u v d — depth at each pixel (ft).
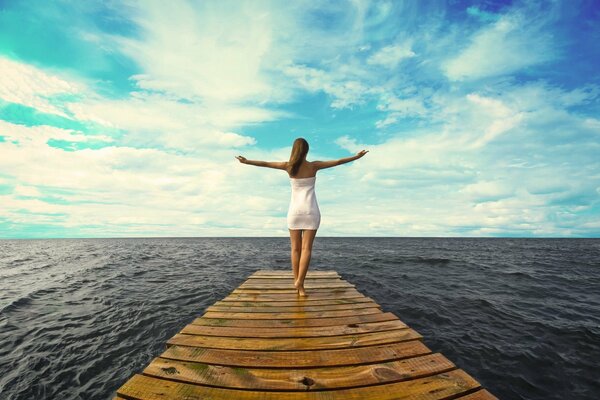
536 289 31.81
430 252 92.43
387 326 11.02
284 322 11.48
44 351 16.60
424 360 8.19
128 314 22.84
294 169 13.93
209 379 7.26
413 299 26.68
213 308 13.35
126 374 14.34
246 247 124.98
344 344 9.40
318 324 11.25
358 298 15.08
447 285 33.40
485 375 13.92
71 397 12.51
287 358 8.40
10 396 12.53
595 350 16.39
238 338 9.89
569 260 66.33
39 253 84.99
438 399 6.50
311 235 14.57
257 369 7.78
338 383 7.09
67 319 21.71
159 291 30.32
